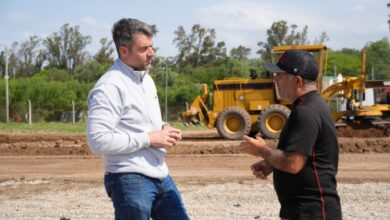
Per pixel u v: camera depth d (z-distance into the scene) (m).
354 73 67.69
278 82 4.21
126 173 4.31
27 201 9.49
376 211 8.21
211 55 79.38
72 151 17.50
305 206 3.99
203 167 13.56
